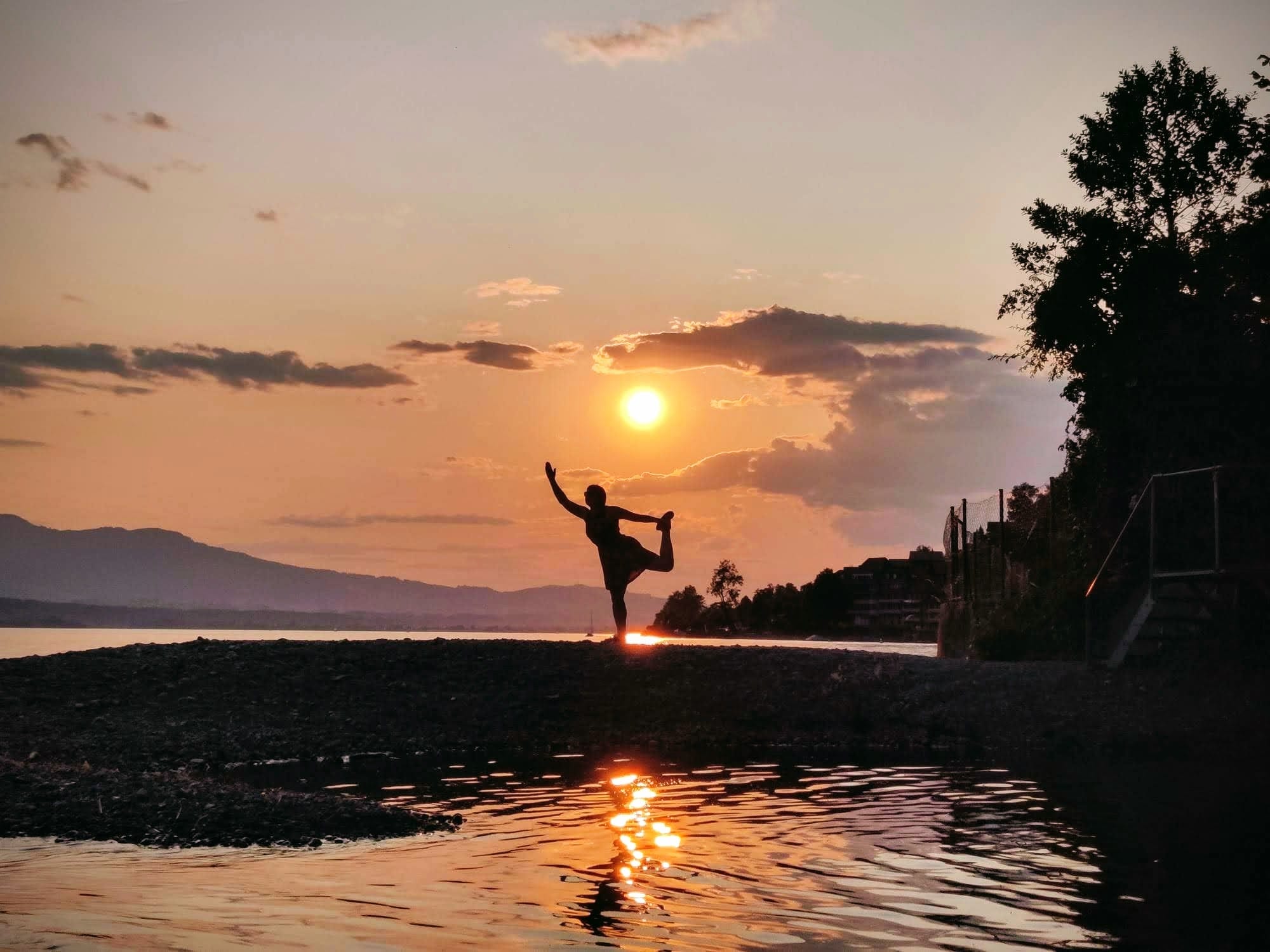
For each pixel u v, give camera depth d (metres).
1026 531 38.75
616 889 8.52
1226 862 9.36
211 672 22.98
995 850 9.94
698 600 182.62
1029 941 7.07
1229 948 6.94
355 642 26.08
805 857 9.66
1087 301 30.00
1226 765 16.09
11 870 9.55
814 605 151.12
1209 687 21.38
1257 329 27.56
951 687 22.14
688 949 6.92
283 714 20.92
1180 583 22.69
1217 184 30.41
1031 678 22.67
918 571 138.38
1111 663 23.83
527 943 7.06
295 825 11.45
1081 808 12.31
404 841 10.81
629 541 25.78
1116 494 29.47
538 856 9.91
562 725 20.59
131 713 20.55
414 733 20.11
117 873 9.39
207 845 10.72
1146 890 8.41
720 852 9.96
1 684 21.84
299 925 7.54
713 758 17.56
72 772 14.32
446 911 7.91
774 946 6.98
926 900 8.10
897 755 17.77
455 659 24.33
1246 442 27.22
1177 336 27.62
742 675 23.38
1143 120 30.28
